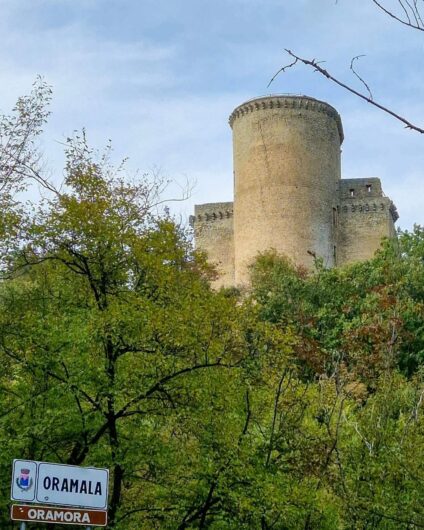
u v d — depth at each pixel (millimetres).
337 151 86562
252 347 17844
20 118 22609
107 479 10719
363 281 47719
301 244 81188
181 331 16562
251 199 83125
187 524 16766
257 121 84000
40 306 18125
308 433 18750
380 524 18406
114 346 17062
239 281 82062
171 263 18250
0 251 17562
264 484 16172
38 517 10273
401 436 19203
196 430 16750
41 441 16484
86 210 17328
